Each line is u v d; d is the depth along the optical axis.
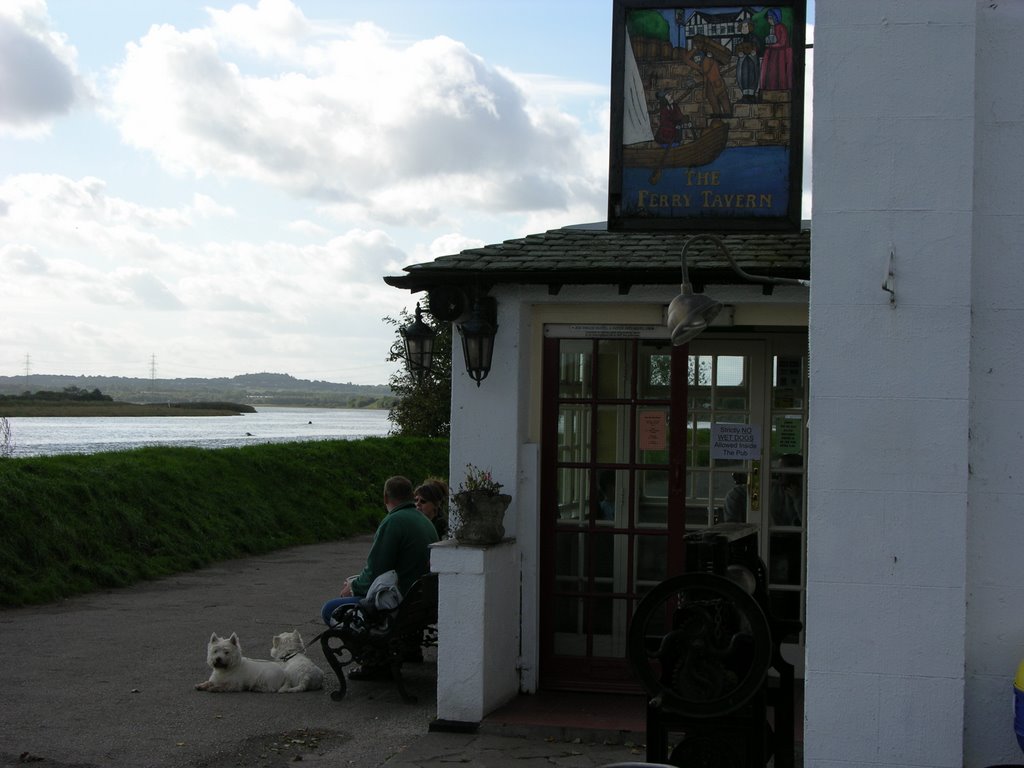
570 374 8.54
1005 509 5.32
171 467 18.66
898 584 5.32
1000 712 5.31
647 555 8.46
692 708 5.27
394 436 31.11
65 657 9.86
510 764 6.79
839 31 5.43
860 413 5.37
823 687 5.37
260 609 12.73
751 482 9.09
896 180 5.38
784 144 6.79
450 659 7.58
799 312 8.11
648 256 8.18
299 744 7.30
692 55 6.85
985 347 5.36
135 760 6.88
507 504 7.88
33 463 15.48
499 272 7.94
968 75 5.34
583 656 8.47
